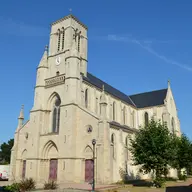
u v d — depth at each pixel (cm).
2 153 13675
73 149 5175
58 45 6612
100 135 4959
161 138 4412
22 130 6438
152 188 4097
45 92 6234
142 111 8256
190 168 6125
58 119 5872
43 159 5716
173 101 8638
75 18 6656
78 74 5800
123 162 5550
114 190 3759
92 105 6075
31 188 3631
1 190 3388
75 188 3944
